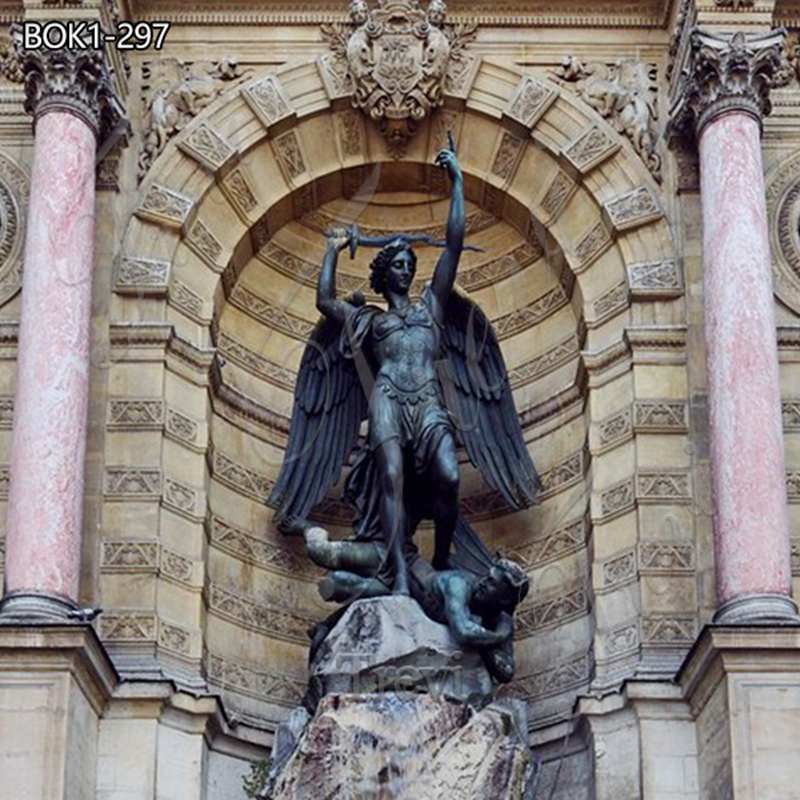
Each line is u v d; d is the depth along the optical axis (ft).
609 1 130.93
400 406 118.83
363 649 110.83
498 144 129.80
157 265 123.85
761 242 117.70
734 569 110.93
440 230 134.62
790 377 122.72
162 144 126.82
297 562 127.65
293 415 125.49
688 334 122.62
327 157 129.80
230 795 117.60
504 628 113.70
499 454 125.08
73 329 114.93
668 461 119.96
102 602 115.96
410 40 128.47
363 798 103.24
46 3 121.60
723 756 106.32
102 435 119.34
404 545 116.98
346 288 134.10
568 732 118.52
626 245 125.39
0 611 108.88
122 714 112.06
